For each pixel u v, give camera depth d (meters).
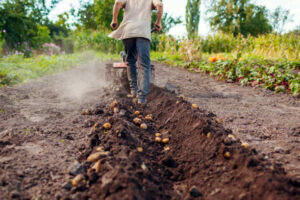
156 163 1.90
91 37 14.41
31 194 1.49
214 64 7.71
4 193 1.46
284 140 2.59
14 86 5.19
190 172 1.86
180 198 1.54
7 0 16.28
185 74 7.67
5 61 8.12
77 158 2.03
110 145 2.01
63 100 4.13
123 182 1.37
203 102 4.24
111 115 3.07
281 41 12.37
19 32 16.59
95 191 1.44
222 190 1.55
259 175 1.48
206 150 1.99
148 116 3.13
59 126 2.79
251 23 29.61
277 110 3.80
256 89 5.44
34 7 18.58
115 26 3.78
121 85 4.88
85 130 2.69
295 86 4.92
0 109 3.38
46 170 1.78
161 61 10.98
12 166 1.77
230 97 4.70
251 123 3.14
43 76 6.69
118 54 13.81
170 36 15.23
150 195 1.39
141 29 3.21
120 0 3.37
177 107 3.11
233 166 1.69
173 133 2.57
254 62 8.22
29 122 2.89
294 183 1.46
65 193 1.50
